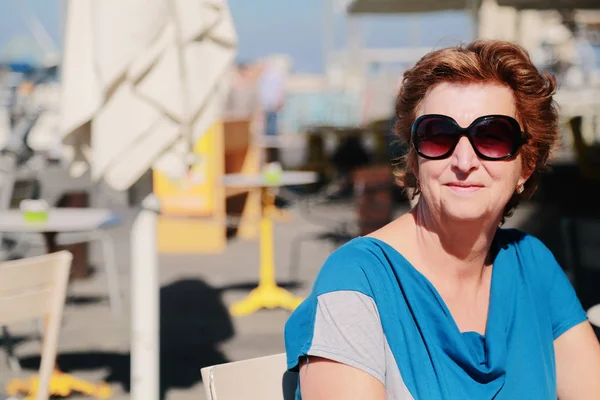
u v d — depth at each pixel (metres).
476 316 2.00
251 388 2.04
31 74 10.32
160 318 6.74
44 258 3.24
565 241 3.54
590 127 15.20
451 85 1.96
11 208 7.04
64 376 5.05
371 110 17.84
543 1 10.63
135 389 4.06
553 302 2.16
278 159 14.61
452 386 1.86
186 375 5.26
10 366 5.48
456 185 1.91
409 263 1.94
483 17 12.38
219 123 9.87
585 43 19.56
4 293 3.12
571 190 12.16
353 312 1.84
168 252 10.02
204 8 3.95
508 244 2.14
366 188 8.82
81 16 3.82
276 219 11.87
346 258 1.92
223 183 7.08
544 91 2.00
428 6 13.03
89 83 3.78
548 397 1.98
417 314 1.88
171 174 3.81
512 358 1.96
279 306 7.07
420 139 1.95
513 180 1.96
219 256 9.68
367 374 1.80
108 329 6.41
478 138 1.90
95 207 8.12
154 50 3.73
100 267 8.89
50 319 3.28
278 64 16.92
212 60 4.00
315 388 1.80
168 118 3.79
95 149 3.78
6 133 9.33
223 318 6.75
